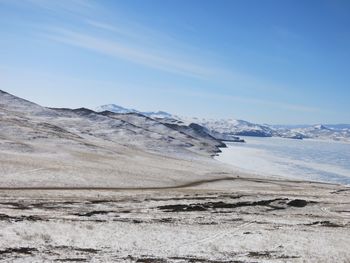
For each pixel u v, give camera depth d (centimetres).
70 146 11444
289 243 2894
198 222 3712
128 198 5281
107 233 2828
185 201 5153
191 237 2942
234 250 2638
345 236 3409
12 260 1923
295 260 2386
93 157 10306
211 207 4897
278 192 7506
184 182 8456
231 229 3400
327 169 17288
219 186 8356
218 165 13825
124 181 7519
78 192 5766
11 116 15050
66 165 8250
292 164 18700
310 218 4581
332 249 2780
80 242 2523
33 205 4141
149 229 3106
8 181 6206
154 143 17900
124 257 2188
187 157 15925
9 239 2372
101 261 2042
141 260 2142
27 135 11662
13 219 3034
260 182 9681
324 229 3781
